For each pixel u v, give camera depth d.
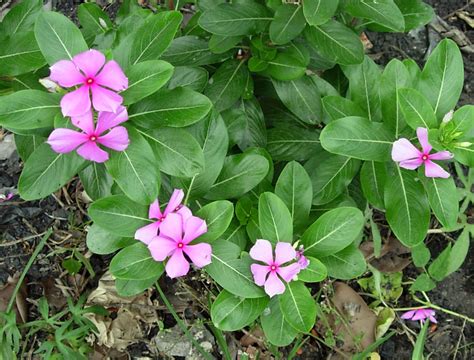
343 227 0.36
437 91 0.37
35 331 0.48
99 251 0.36
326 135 0.36
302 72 0.39
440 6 0.60
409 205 0.37
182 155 0.33
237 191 0.38
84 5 0.45
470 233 0.53
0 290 0.50
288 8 0.38
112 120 0.30
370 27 0.45
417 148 0.36
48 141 0.29
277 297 0.38
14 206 0.53
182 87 0.33
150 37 0.33
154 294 0.50
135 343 0.50
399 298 0.52
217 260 0.35
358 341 0.48
